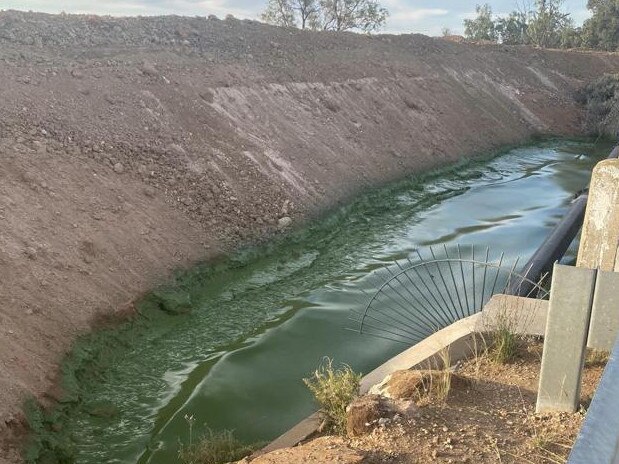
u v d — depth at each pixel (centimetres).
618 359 188
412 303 1130
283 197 1541
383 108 2406
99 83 1570
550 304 534
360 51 2839
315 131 1980
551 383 546
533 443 495
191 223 1278
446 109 2764
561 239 1292
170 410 800
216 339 991
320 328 1027
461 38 4888
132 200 1228
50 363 823
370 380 707
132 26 2184
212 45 2292
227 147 1605
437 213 1742
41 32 1869
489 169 2395
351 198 1756
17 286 896
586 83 3928
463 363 688
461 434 512
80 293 962
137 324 994
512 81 3625
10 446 677
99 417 780
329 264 1325
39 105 1379
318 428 621
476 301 1128
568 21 6431
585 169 2467
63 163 1211
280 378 877
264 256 1313
